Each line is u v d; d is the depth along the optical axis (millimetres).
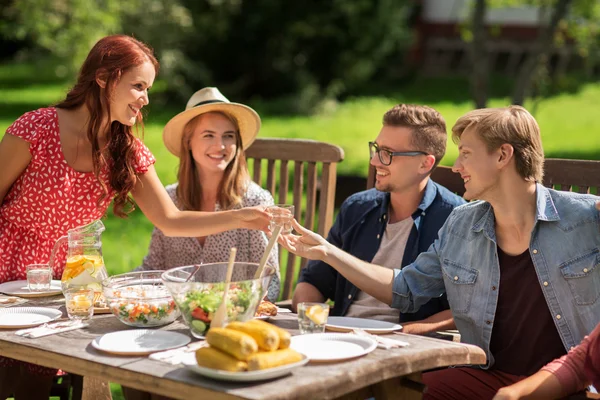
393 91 21047
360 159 12102
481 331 2924
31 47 22500
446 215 3381
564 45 19844
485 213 2971
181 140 3781
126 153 3289
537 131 2830
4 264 3365
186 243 3779
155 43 16359
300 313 2549
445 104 18391
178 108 18031
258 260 3693
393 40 19219
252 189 3840
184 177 3812
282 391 2033
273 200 3896
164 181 10320
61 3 14156
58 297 3082
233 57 18375
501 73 22641
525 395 2477
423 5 23734
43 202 3307
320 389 2100
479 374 2928
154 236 3857
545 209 2826
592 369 2539
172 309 2686
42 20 14219
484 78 8914
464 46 23250
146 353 2346
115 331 2619
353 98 19812
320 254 3029
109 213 9242
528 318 2854
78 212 3371
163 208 3340
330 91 18766
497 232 2922
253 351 2100
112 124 3297
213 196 3811
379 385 2441
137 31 16016
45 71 21828
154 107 17875
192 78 18156
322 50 18609
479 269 2939
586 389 2766
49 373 3211
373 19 18547
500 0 10500
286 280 4031
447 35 23562
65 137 3303
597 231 2797
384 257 3465
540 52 8883
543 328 2834
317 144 3971
